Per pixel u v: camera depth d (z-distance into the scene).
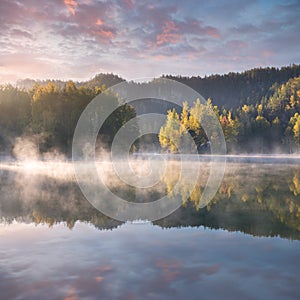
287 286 3.32
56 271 3.69
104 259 4.11
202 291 3.21
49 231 5.47
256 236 5.21
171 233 5.39
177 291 3.21
